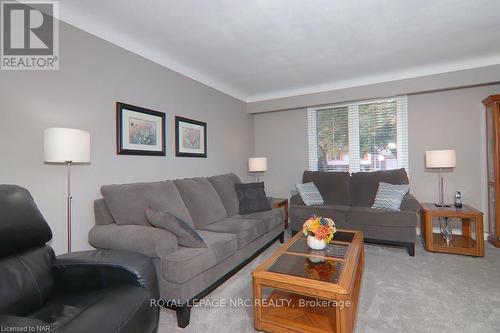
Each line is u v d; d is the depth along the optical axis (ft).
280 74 11.93
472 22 7.75
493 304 6.18
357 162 13.71
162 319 5.90
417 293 6.79
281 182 15.67
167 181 8.68
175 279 5.48
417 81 11.61
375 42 8.93
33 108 6.14
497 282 7.30
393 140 12.92
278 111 15.67
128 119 8.35
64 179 6.70
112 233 6.25
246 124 15.57
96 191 7.43
